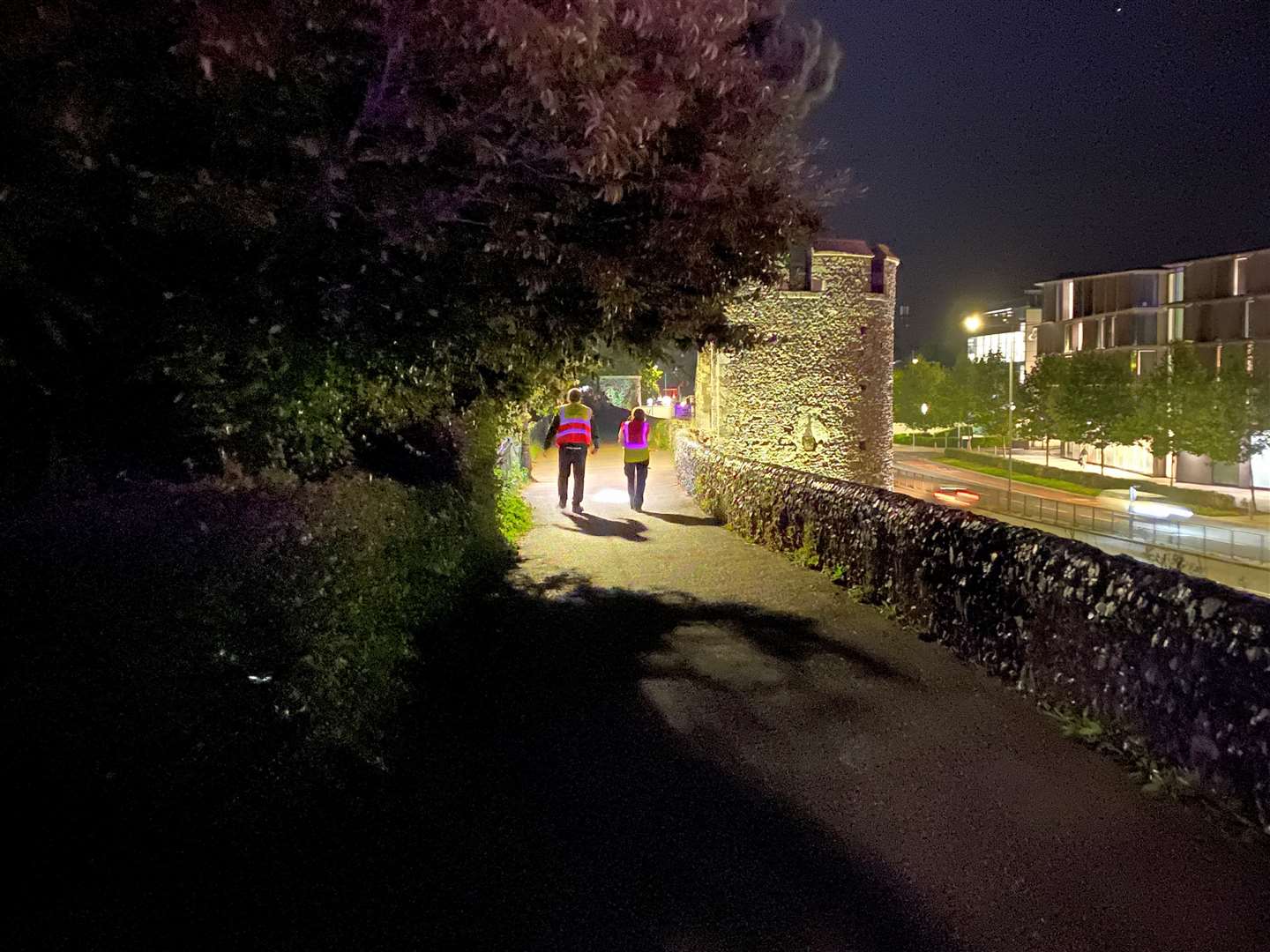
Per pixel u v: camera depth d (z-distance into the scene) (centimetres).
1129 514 3884
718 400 1877
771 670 577
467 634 608
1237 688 376
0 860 230
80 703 243
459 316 426
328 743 336
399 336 412
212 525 305
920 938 293
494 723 473
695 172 417
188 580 274
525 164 356
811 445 1861
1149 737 427
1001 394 8138
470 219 388
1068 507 4706
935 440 9862
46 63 265
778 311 1812
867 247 1920
